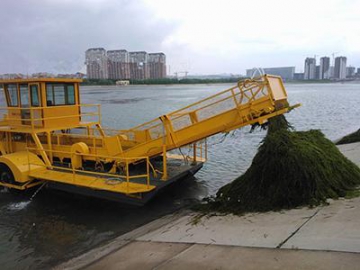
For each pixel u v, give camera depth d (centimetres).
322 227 541
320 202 675
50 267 654
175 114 928
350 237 474
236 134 2203
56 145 1136
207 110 895
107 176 972
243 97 847
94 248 721
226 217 733
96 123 1281
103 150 1055
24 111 1180
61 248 734
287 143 768
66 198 1040
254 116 832
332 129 2569
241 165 1445
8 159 1047
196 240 621
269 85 814
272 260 459
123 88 15850
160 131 1067
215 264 488
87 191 926
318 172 727
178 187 1113
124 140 1096
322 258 431
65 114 1194
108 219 888
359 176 826
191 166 1057
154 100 6297
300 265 426
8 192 1100
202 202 971
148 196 855
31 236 797
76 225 853
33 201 1020
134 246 672
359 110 4019
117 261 602
